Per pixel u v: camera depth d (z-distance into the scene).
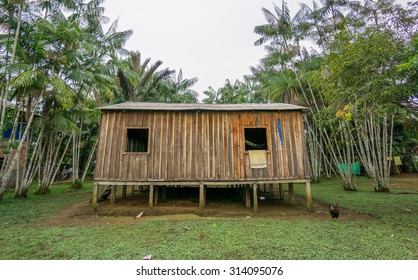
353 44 6.56
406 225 6.69
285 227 6.48
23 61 10.81
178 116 9.48
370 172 14.03
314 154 19.73
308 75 15.62
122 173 8.94
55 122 12.28
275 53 18.97
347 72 6.72
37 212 8.59
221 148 9.27
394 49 5.96
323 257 4.52
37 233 6.04
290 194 10.42
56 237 5.72
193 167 9.12
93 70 13.55
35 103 11.59
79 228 6.50
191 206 9.90
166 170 9.05
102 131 9.19
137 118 9.36
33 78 10.32
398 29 6.66
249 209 9.41
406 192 13.02
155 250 4.87
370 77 6.30
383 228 6.41
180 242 5.33
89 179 22.75
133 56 20.98
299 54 17.61
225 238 5.56
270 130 9.40
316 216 8.22
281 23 17.67
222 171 9.11
